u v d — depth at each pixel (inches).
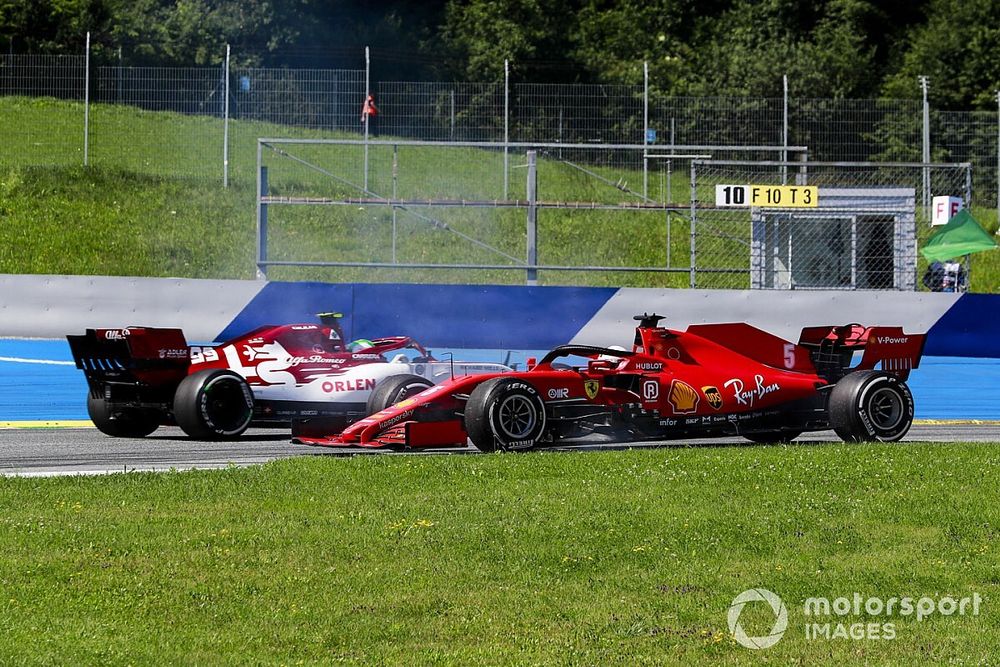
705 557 924.0
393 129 4606.3
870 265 3014.3
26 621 757.9
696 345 1632.6
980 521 1037.2
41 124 4407.0
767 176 4352.9
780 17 7081.7
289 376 1802.4
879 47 7140.8
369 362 1889.8
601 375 1552.7
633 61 6510.8
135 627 751.1
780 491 1165.1
